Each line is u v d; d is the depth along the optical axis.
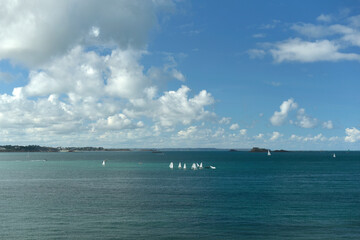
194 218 57.44
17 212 62.09
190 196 81.31
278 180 122.00
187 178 130.50
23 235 47.81
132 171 171.50
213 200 75.00
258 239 46.53
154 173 157.25
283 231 49.97
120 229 50.75
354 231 50.00
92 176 141.62
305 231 50.03
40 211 62.88
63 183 113.00
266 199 76.56
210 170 178.00
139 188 97.62
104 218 57.38
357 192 88.12
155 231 49.81
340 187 99.88
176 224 53.66
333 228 51.53
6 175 148.25
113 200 75.31
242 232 49.56
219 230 50.44
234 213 61.34
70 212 61.91
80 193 87.00
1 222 54.69
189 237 47.25
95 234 48.34
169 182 115.50
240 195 83.06
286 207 66.75
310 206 68.00
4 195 83.25
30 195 83.44
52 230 50.16
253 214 60.53
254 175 145.12
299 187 99.88
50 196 81.50
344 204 70.25
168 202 72.62
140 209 64.56
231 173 156.75
